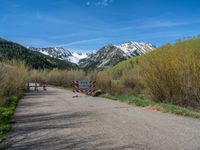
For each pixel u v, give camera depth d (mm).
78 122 10836
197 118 11086
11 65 27141
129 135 8258
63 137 8438
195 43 14961
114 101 19312
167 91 15781
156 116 11672
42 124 10719
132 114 12367
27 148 7355
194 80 14117
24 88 32875
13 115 13312
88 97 23859
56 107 16250
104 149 6918
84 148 7105
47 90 37625
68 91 35062
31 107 16578
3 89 18391
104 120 11000
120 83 27219
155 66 16438
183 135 8094
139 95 21031
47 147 7395
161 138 7785
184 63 14750
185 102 14789
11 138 8508
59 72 55250
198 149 6695
